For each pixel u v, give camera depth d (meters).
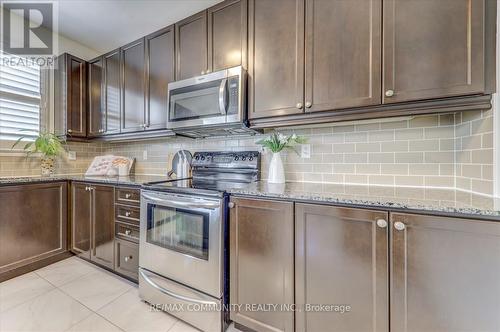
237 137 2.14
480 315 0.88
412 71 1.17
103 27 2.38
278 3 1.55
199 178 2.16
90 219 2.21
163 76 2.08
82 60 2.64
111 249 2.04
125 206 1.94
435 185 1.43
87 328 1.42
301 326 1.21
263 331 1.31
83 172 2.88
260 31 1.61
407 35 1.17
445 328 0.93
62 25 2.36
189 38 1.93
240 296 1.38
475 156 1.21
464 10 1.07
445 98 1.12
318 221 1.17
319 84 1.41
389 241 1.02
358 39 1.30
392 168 1.55
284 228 1.24
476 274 0.88
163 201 1.61
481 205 0.92
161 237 1.63
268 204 1.28
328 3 1.38
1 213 1.92
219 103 1.66
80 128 2.62
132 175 2.66
